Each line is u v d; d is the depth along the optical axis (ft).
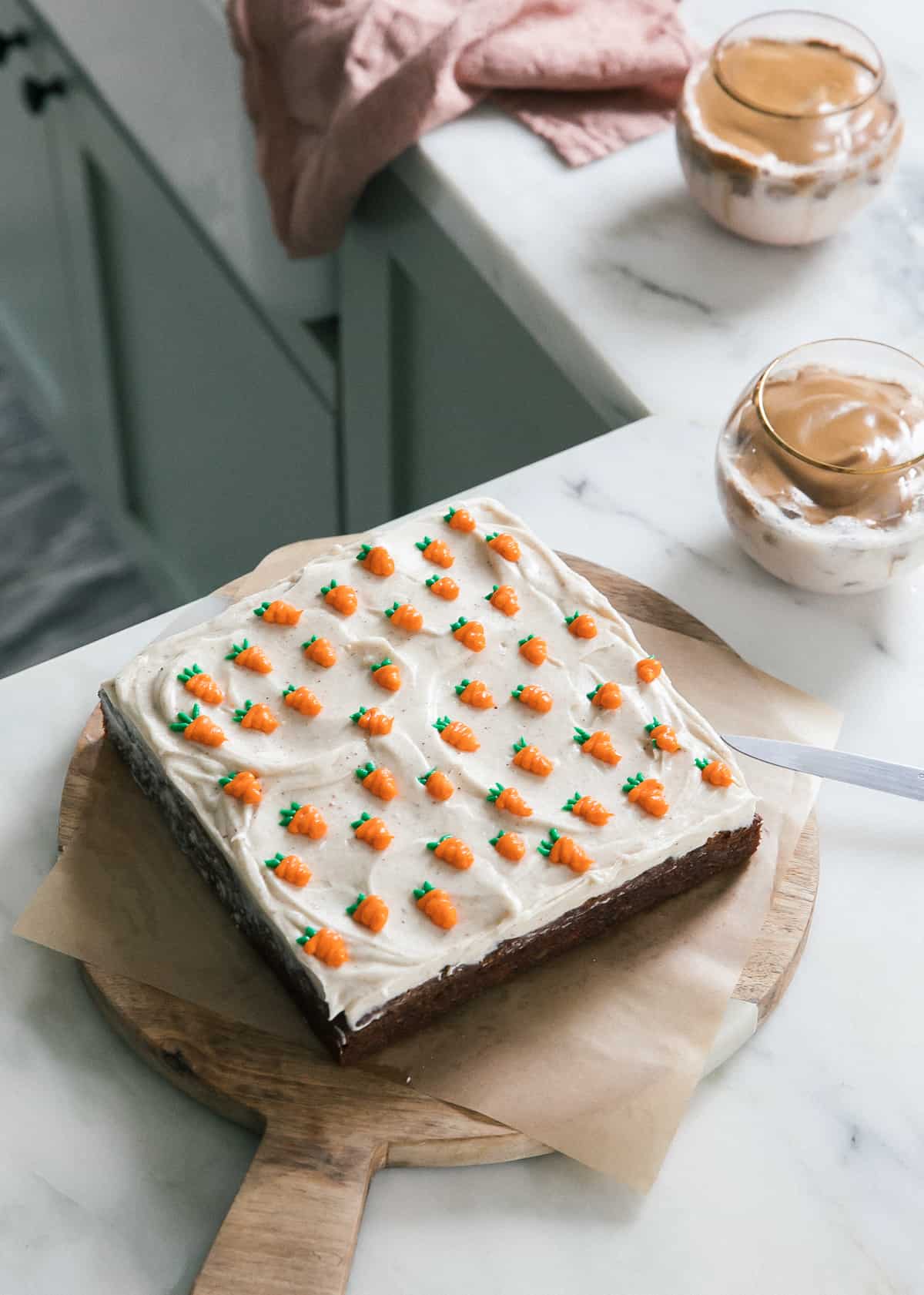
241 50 4.17
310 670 3.30
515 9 4.12
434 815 3.16
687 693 3.44
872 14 4.51
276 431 5.26
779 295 3.98
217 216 4.74
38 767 3.38
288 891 3.05
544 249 4.01
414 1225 2.98
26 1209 2.97
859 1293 2.95
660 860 3.15
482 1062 3.06
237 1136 3.06
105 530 7.15
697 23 4.43
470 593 3.42
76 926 3.16
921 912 3.26
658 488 3.74
